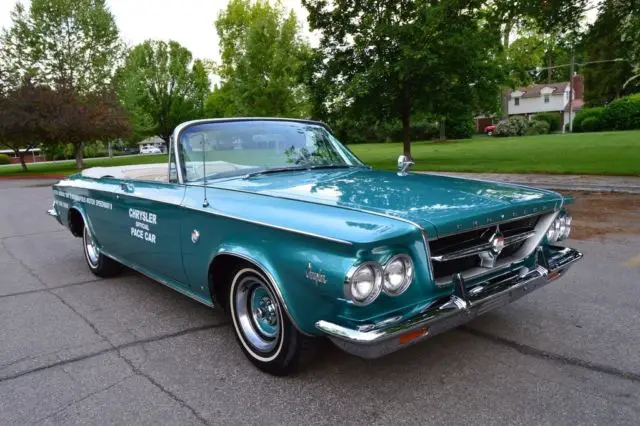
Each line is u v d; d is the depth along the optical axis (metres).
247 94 28.33
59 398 2.94
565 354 3.30
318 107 19.20
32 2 32.59
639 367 3.11
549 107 64.88
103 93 30.39
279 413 2.71
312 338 2.89
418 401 2.78
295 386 2.98
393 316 2.48
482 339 3.56
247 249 2.93
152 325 4.04
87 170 5.81
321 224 2.55
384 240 2.32
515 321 3.87
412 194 3.04
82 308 4.48
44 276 5.64
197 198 3.41
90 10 33.62
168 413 2.74
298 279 2.60
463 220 2.61
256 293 3.17
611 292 4.47
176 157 3.75
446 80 17.33
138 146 79.62
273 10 29.16
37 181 23.12
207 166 3.78
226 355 3.45
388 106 18.95
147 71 47.69
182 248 3.55
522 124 45.69
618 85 55.38
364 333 2.34
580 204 8.89
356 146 38.41
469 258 2.87
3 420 2.72
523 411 2.65
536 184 11.15
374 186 3.27
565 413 2.62
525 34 22.61
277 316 2.95
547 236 3.39
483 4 14.34
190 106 50.00
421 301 2.59
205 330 3.91
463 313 2.64
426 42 15.81
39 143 30.22
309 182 3.43
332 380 3.04
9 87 28.28
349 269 2.33
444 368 3.15
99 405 2.85
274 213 2.83
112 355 3.49
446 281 2.65
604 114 44.47
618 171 12.22
